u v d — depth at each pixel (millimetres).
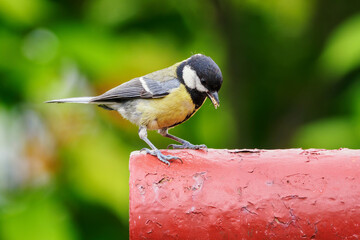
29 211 8602
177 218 4445
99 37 9000
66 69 8938
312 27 11828
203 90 7250
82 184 8719
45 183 8930
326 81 11211
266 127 12180
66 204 8820
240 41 11891
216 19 11750
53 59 8672
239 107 11773
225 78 11789
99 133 9062
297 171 4562
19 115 8977
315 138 9406
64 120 9055
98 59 8688
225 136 11125
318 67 10984
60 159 8906
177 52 10219
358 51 8844
